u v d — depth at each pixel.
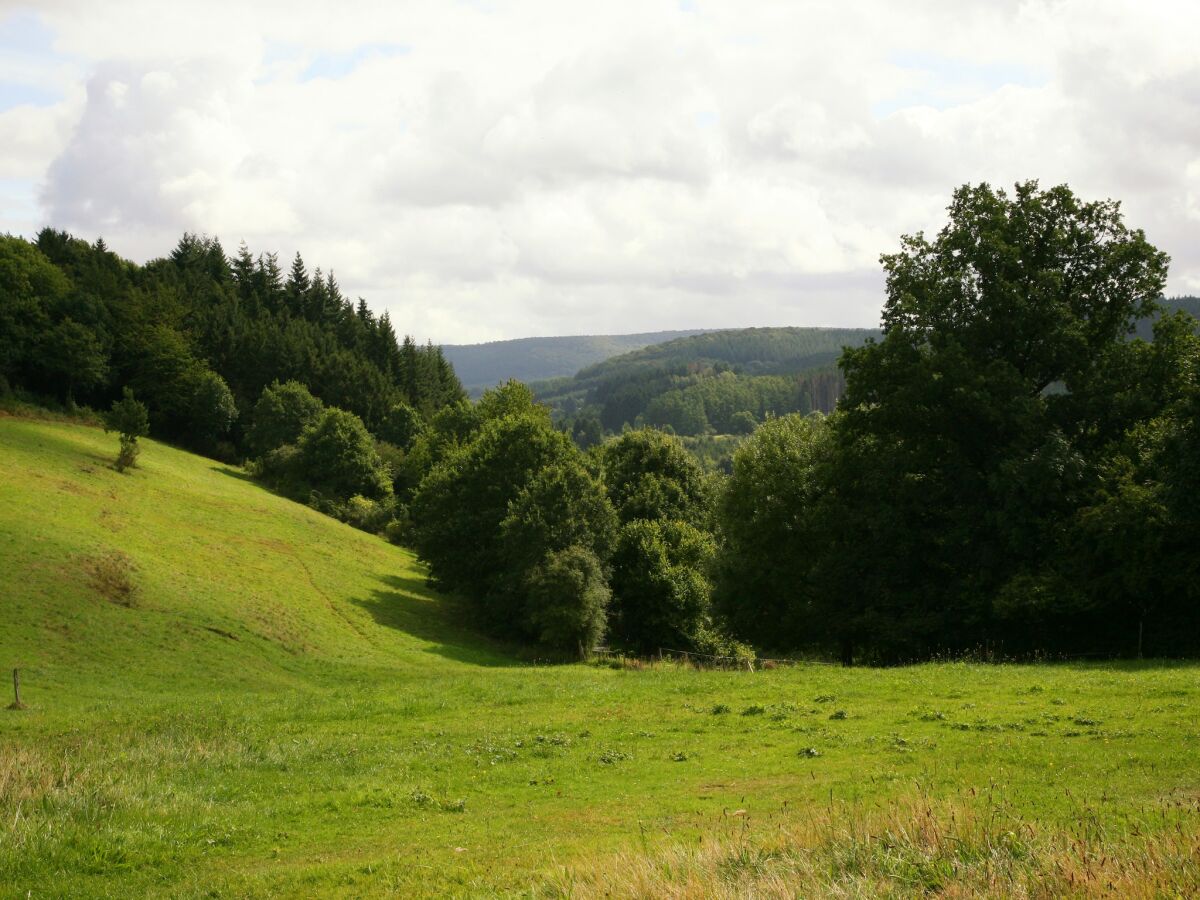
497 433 77.62
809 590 45.44
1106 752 15.52
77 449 87.12
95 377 105.50
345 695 29.22
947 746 17.22
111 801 16.06
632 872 10.08
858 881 9.06
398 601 73.56
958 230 41.19
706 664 49.88
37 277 106.44
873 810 12.34
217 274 167.38
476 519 73.25
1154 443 33.53
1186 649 33.62
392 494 114.50
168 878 12.73
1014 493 36.19
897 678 25.89
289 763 19.42
